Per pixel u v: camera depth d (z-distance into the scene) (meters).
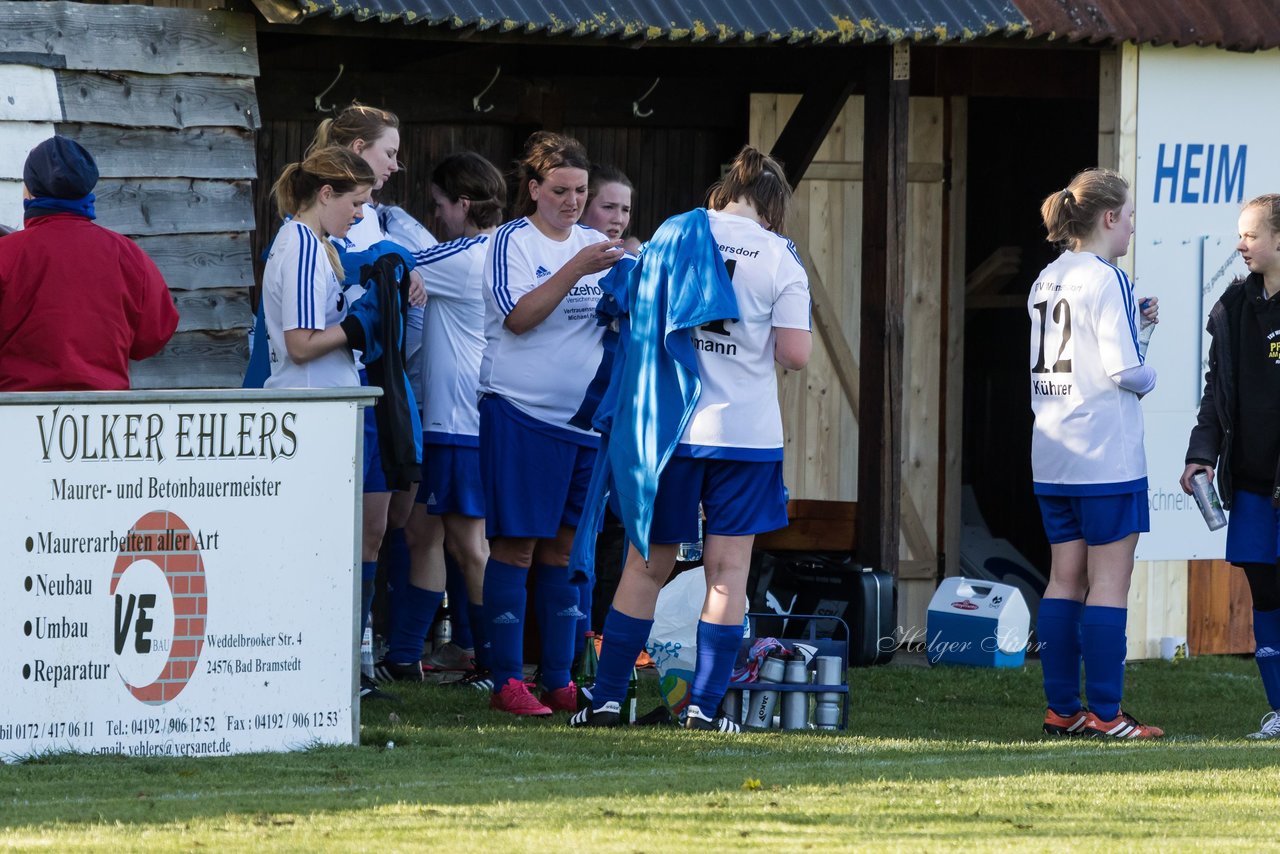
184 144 27.09
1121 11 32.75
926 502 37.38
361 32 28.14
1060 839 15.33
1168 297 33.56
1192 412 33.81
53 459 18.31
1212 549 34.31
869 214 31.88
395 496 27.36
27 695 18.34
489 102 34.75
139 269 20.38
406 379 22.84
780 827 15.53
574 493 24.20
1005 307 40.34
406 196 34.44
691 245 21.98
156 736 18.95
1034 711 27.44
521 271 23.77
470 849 14.15
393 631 27.81
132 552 18.72
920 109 36.97
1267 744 23.41
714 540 22.52
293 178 22.62
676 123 36.34
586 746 20.84
